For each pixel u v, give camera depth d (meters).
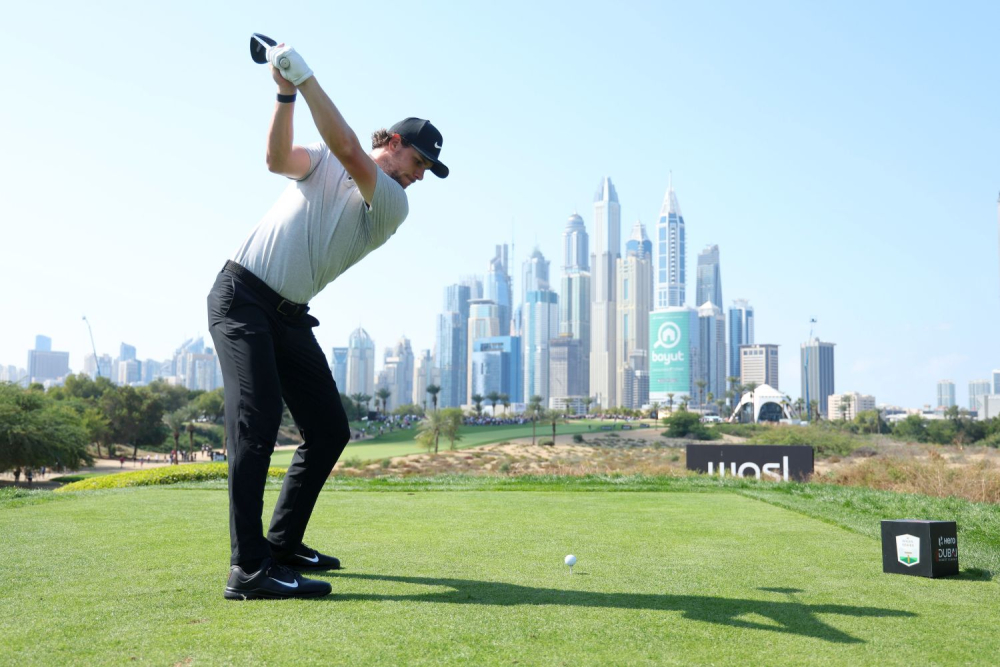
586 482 11.21
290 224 3.49
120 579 3.56
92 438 80.94
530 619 2.89
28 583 3.46
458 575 3.84
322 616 2.87
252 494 3.29
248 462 3.32
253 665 2.24
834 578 4.03
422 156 3.71
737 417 175.00
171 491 8.85
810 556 4.77
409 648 2.46
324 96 3.14
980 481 12.80
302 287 3.56
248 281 3.49
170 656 2.32
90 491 8.82
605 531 5.79
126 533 5.13
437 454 68.19
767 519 6.75
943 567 4.11
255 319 3.49
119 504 7.14
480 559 4.37
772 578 3.99
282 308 3.55
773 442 49.75
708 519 6.70
